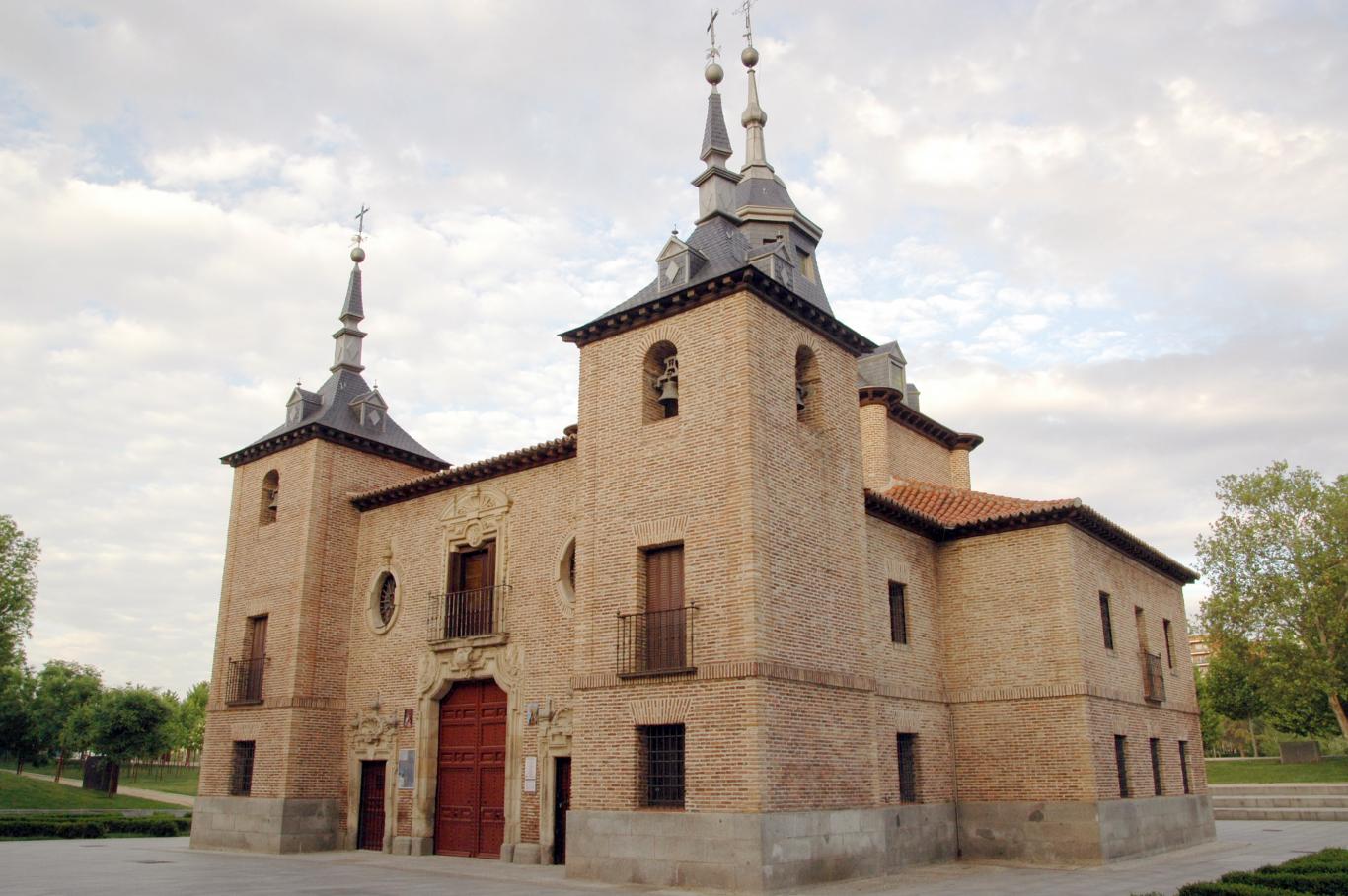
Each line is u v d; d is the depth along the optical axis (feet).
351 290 96.17
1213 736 222.48
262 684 80.53
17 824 97.04
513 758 66.85
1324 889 41.39
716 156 71.10
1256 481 150.82
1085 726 65.62
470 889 49.42
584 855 55.42
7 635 158.40
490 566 73.87
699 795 51.83
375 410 90.07
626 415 61.93
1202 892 39.27
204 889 48.11
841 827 54.95
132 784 223.92
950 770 70.33
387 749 75.25
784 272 64.39
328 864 63.98
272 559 83.92
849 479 64.18
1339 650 141.69
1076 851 64.03
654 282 66.39
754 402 56.34
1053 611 68.69
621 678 56.59
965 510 76.43
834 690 57.57
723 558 54.65
